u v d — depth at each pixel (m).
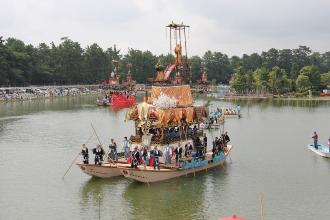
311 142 87.75
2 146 83.81
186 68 71.12
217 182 57.03
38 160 70.94
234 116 140.00
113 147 61.72
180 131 63.34
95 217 44.72
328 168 64.50
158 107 59.28
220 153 65.81
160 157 60.12
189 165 59.84
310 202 48.81
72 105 189.12
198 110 65.81
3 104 191.75
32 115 144.12
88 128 111.00
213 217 44.31
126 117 63.34
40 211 46.72
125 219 44.03
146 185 55.78
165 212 45.97
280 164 67.31
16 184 56.91
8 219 44.41
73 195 52.12
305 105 183.25
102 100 190.12
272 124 118.81
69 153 76.88
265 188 54.34
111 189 54.38
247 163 68.12
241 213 45.41
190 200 49.75
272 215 44.72
